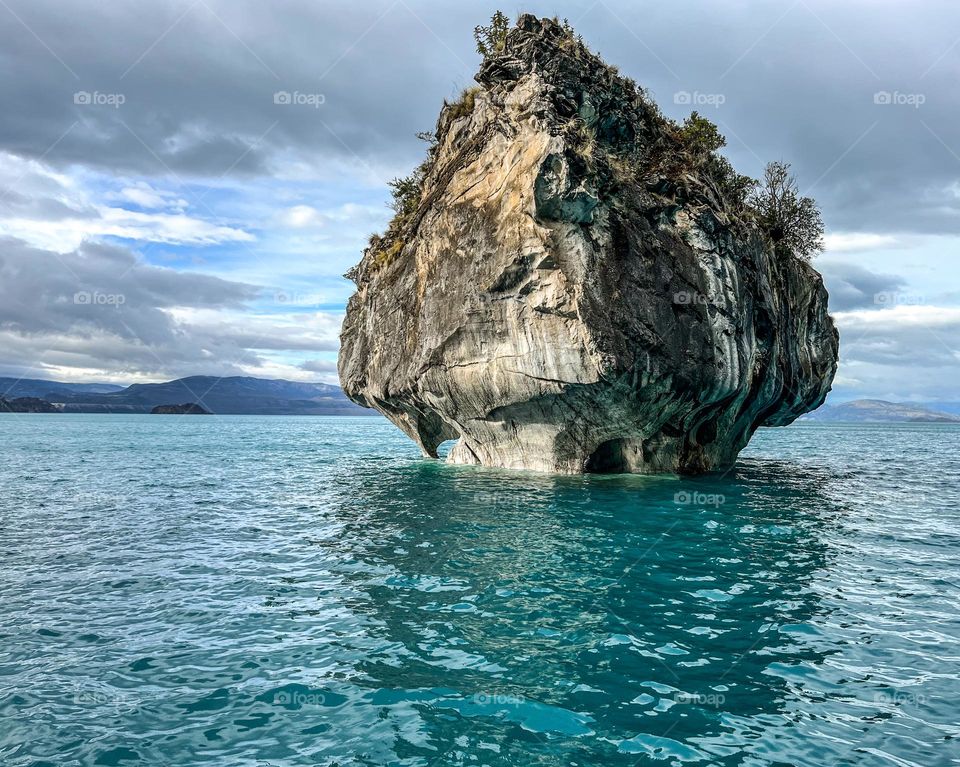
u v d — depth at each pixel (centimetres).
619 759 578
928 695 705
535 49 2367
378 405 3209
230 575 1183
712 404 2359
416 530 1536
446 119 2895
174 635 885
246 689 721
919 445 6319
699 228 2317
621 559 1258
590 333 1967
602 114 2400
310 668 773
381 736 619
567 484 2200
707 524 1591
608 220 2128
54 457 3944
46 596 1064
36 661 802
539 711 666
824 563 1245
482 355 2259
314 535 1521
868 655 811
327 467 3278
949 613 966
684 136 2684
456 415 2611
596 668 766
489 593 1050
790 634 877
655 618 934
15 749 599
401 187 3256
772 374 2531
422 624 913
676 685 725
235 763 576
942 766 570
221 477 2842
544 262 2053
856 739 616
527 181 2088
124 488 2458
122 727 641
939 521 1706
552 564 1223
